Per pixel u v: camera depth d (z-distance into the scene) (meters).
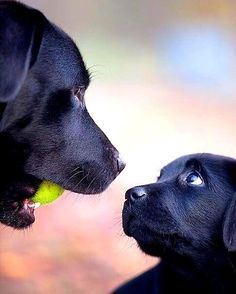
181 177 5.88
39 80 5.08
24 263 9.02
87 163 5.41
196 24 27.70
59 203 10.56
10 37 4.68
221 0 29.02
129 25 27.41
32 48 4.93
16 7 4.86
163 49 24.42
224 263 5.75
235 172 5.86
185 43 25.12
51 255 9.26
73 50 5.24
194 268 5.83
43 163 5.26
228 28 27.11
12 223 5.39
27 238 9.63
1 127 5.03
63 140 5.27
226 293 5.85
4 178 5.21
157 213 5.74
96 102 17.55
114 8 28.92
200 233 5.76
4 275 8.75
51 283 8.66
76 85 5.25
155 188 5.84
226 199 5.78
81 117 5.36
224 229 5.48
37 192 5.41
